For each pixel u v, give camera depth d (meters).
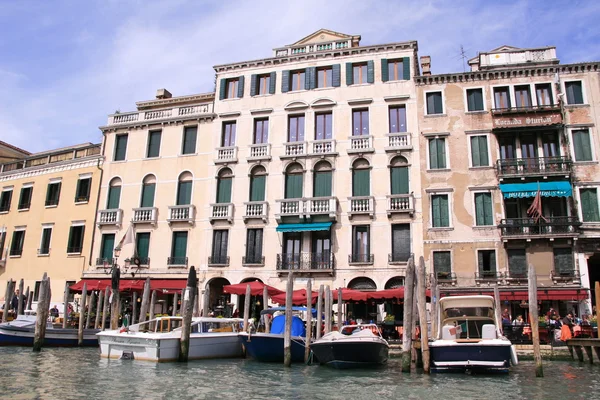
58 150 33.38
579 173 23.98
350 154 26.44
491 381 13.64
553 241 23.20
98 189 30.23
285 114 28.05
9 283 23.47
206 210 27.80
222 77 29.78
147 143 30.06
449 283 23.77
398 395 11.85
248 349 17.55
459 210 24.61
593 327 19.22
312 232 25.97
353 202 25.55
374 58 27.56
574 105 24.78
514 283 23.23
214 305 26.94
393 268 24.45
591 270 26.25
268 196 27.02
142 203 29.22
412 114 26.34
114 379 13.51
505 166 24.48
